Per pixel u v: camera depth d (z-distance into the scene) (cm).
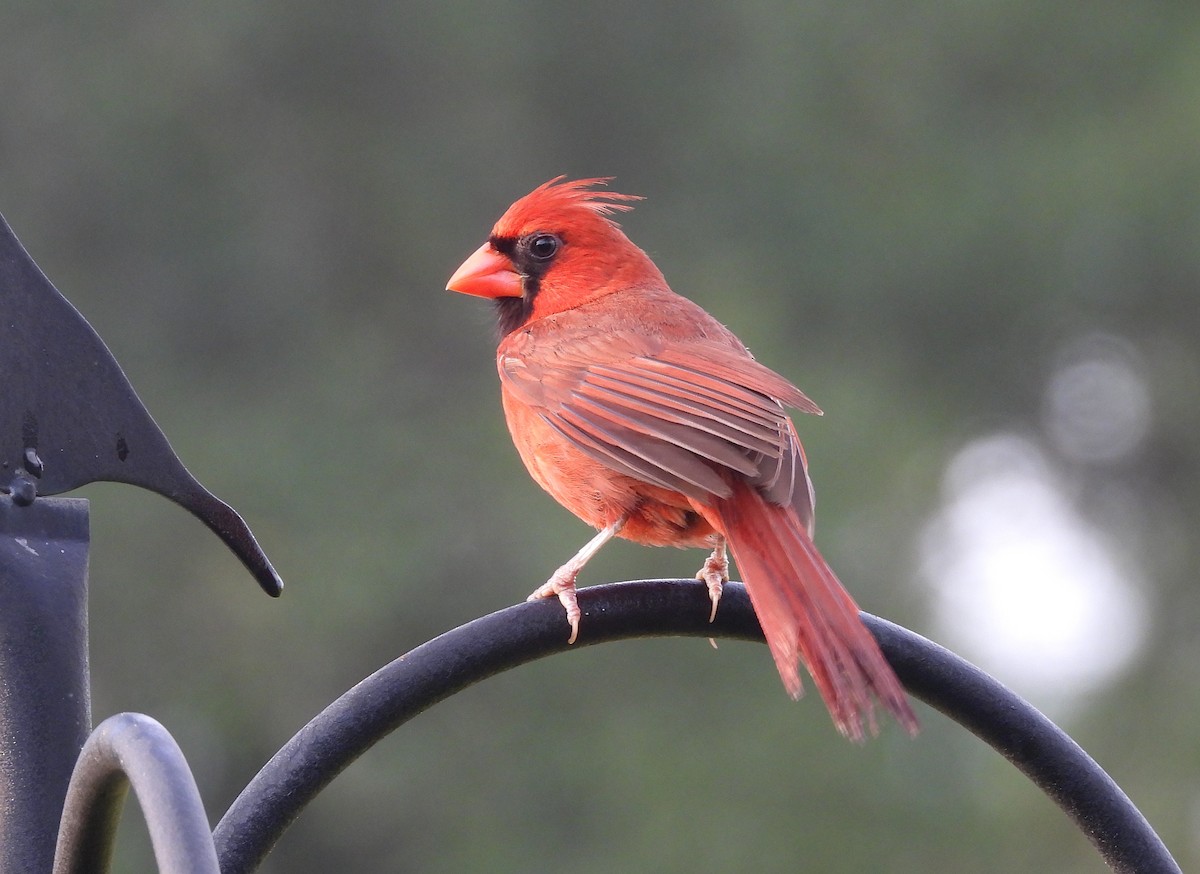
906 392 1658
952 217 1686
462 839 1305
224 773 1339
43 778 355
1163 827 1399
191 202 1598
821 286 1700
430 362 1588
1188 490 1672
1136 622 1617
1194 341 1662
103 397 372
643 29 1759
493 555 1376
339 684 1334
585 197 656
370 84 1681
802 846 1292
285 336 1580
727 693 1340
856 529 1498
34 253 1563
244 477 1408
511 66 1733
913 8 1789
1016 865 1298
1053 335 1684
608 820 1301
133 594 1337
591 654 1352
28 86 1594
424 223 1655
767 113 1758
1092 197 1661
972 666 438
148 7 1639
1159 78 1727
